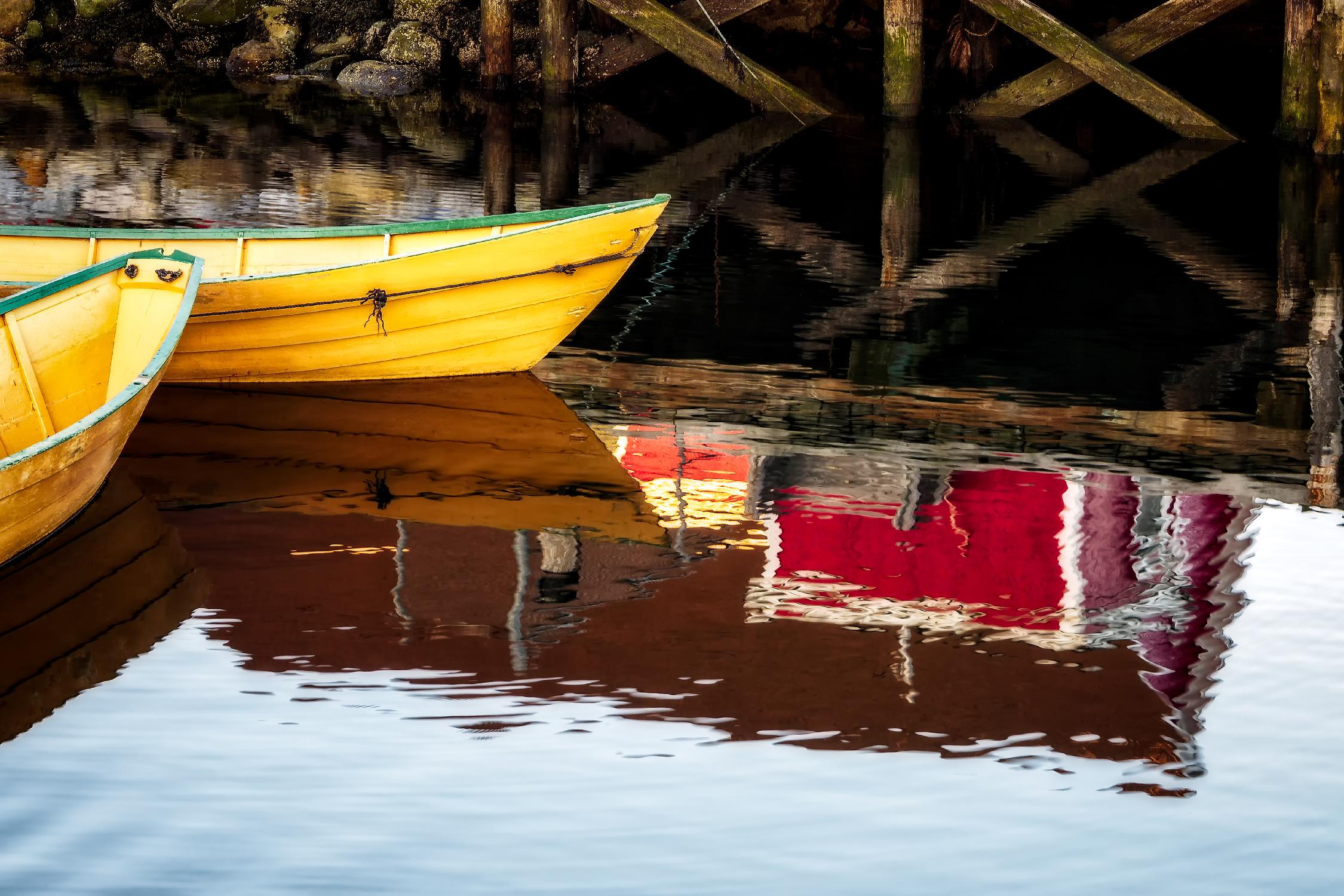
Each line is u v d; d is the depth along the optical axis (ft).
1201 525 29.68
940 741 22.24
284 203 53.47
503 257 35.55
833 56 83.25
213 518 29.22
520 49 79.82
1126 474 32.09
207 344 35.91
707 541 28.78
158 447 32.76
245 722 22.39
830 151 64.69
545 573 27.35
